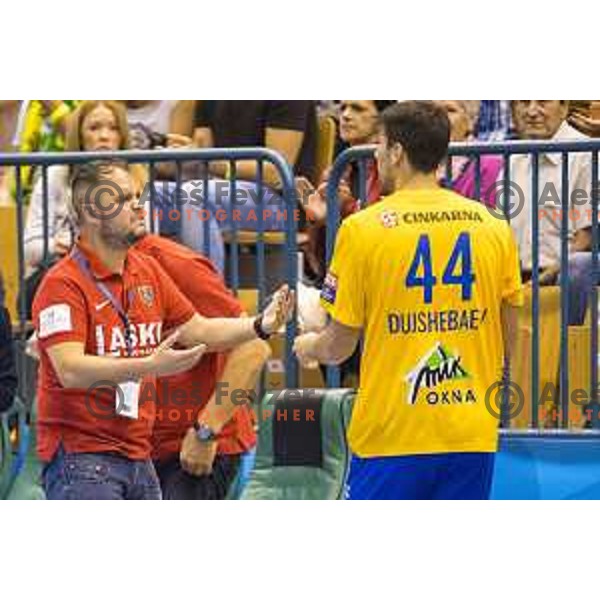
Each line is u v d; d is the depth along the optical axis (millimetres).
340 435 17312
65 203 19812
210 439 17047
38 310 15758
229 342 16531
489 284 15172
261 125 22203
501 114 22016
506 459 17781
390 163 15219
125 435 15938
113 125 20781
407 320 15047
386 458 15242
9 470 17969
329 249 18219
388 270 14961
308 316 18641
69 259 15898
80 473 15773
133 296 16047
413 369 15086
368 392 15219
